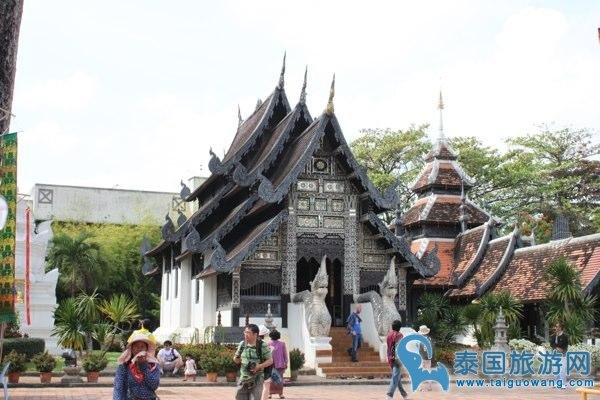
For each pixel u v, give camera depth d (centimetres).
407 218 4366
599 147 5756
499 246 3659
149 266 4506
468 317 3039
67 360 2689
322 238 2995
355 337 2653
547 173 5641
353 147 5925
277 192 2812
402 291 3098
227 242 3178
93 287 5309
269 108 3444
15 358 2206
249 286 2875
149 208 7188
